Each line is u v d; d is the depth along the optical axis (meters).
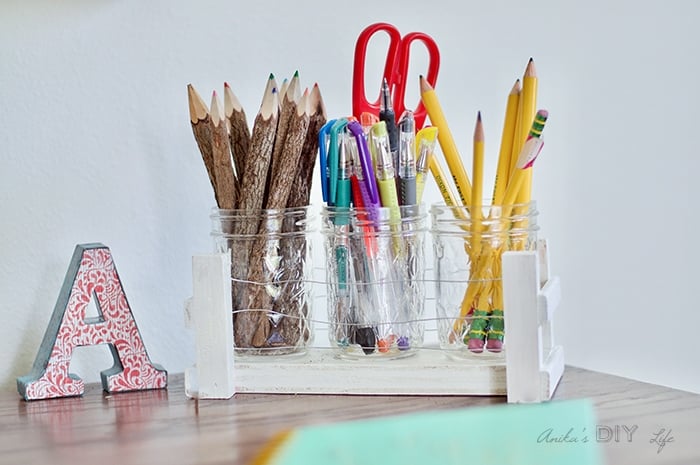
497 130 1.13
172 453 0.68
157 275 1.00
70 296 0.89
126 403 0.85
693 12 1.22
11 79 0.94
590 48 1.17
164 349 1.00
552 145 1.16
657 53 1.21
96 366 0.98
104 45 0.97
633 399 0.81
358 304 0.86
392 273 0.86
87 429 0.76
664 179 1.22
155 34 0.99
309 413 0.79
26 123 0.94
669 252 1.23
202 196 1.01
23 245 0.95
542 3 1.15
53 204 0.96
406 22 1.09
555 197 1.17
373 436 0.72
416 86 1.09
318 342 1.06
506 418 0.76
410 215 0.86
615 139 1.19
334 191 0.86
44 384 0.88
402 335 0.87
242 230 0.87
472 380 0.83
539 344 0.80
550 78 1.16
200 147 0.89
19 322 0.95
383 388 0.84
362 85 0.91
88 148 0.97
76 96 0.96
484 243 0.84
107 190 0.98
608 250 1.20
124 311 0.90
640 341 1.22
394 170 0.87
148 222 0.99
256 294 0.87
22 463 0.67
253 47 1.03
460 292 0.86
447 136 0.88
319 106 0.89
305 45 1.05
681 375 1.24
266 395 0.86
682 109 1.22
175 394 0.88
